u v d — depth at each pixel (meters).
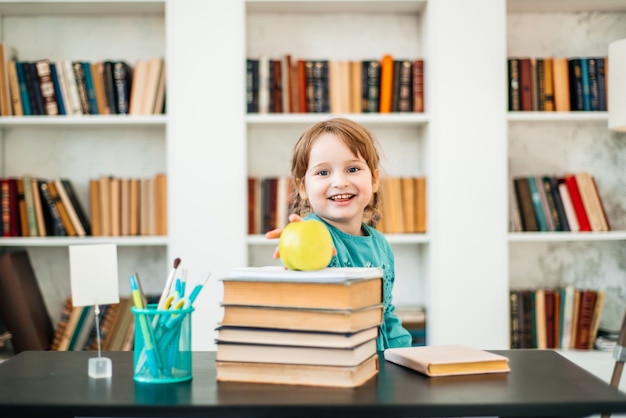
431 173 2.71
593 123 2.99
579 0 2.84
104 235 2.76
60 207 2.74
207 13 2.71
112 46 2.98
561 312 2.76
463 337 2.71
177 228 2.71
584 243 3.03
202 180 2.71
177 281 1.12
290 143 2.99
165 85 2.76
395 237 2.71
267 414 0.90
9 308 2.64
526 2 2.87
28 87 2.74
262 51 2.98
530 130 3.01
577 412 0.92
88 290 1.18
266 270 1.06
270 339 1.03
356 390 0.98
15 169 2.97
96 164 2.99
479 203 2.72
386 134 2.99
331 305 1.00
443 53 2.72
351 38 2.99
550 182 2.79
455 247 2.71
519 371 1.12
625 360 1.87
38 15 2.96
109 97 2.74
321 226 1.10
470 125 2.72
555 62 2.80
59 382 1.06
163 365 1.05
